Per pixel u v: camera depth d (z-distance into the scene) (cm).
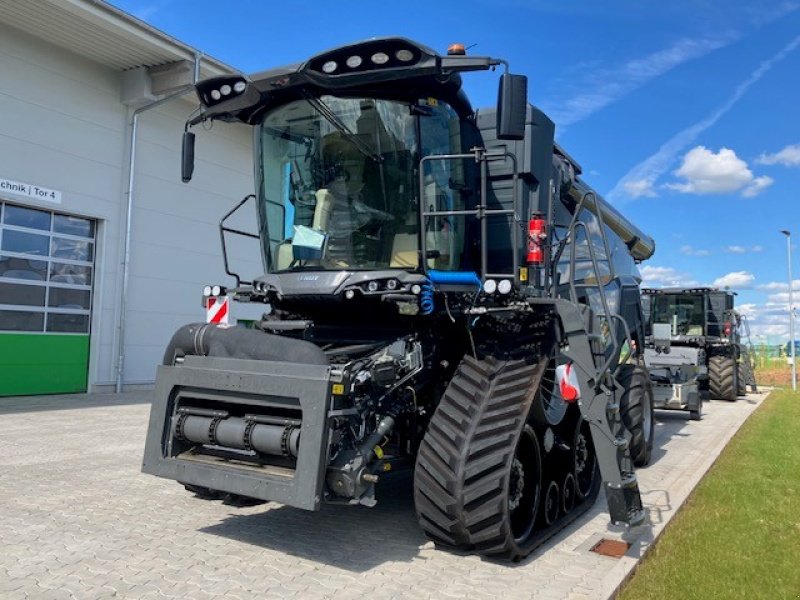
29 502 596
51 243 1387
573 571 459
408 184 520
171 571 439
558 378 512
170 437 491
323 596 404
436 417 489
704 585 436
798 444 1029
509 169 602
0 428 991
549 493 557
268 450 445
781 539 537
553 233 658
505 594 413
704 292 1844
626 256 1062
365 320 557
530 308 521
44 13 1238
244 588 414
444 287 516
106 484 669
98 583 415
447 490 458
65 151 1391
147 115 1571
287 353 466
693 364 1399
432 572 450
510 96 455
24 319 1338
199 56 1447
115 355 1504
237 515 572
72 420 1084
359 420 448
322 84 503
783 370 3731
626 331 650
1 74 1273
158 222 1602
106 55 1415
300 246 546
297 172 555
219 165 1758
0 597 389
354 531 538
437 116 539
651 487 721
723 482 745
